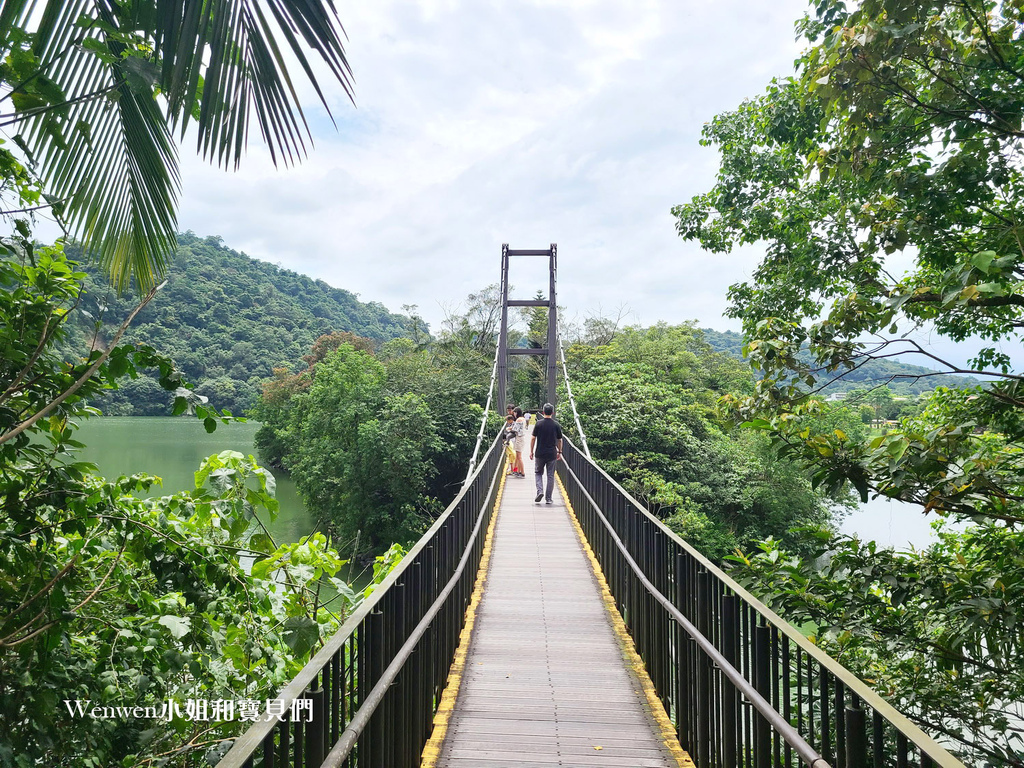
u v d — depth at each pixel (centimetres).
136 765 302
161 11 196
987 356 541
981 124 418
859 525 2361
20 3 208
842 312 473
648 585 419
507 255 2848
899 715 151
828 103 463
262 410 4391
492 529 956
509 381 3859
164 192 301
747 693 243
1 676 253
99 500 293
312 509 2686
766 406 499
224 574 307
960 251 516
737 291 838
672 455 2391
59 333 267
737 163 845
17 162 267
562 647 492
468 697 403
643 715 380
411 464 2408
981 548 461
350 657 223
